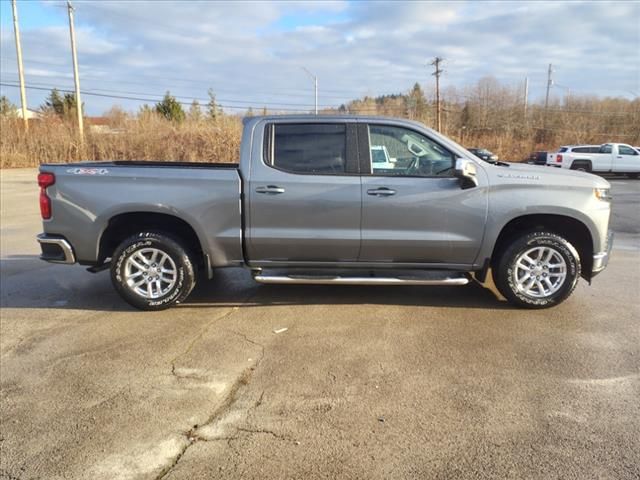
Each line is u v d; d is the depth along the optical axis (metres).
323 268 4.97
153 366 3.75
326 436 2.84
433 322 4.60
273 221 4.74
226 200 4.72
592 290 5.57
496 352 3.95
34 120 35.28
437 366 3.71
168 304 4.92
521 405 3.15
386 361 3.80
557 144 53.38
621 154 25.27
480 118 62.16
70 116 38.81
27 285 5.91
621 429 2.89
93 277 6.28
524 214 4.65
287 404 3.19
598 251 4.78
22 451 2.72
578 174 4.82
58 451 2.72
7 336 4.36
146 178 4.72
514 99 62.25
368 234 4.72
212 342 4.18
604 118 58.41
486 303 5.12
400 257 4.83
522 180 4.64
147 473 2.54
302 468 2.57
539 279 4.84
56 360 3.87
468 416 3.04
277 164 4.73
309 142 4.75
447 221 4.69
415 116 61.72
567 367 3.68
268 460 2.63
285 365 3.74
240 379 3.53
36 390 3.40
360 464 2.60
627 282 5.89
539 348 4.02
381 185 4.65
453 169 4.70
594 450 2.70
